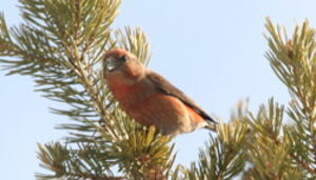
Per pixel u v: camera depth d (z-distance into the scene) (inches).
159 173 271.7
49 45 319.3
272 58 258.2
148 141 271.0
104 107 323.9
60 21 311.4
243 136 259.9
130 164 273.9
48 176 275.4
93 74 330.0
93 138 297.6
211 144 263.4
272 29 258.8
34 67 323.6
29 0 312.3
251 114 249.4
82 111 321.4
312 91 251.1
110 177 276.7
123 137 291.3
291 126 251.0
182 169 268.4
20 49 319.9
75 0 309.7
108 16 321.7
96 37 325.1
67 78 326.3
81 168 275.7
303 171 233.3
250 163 251.9
